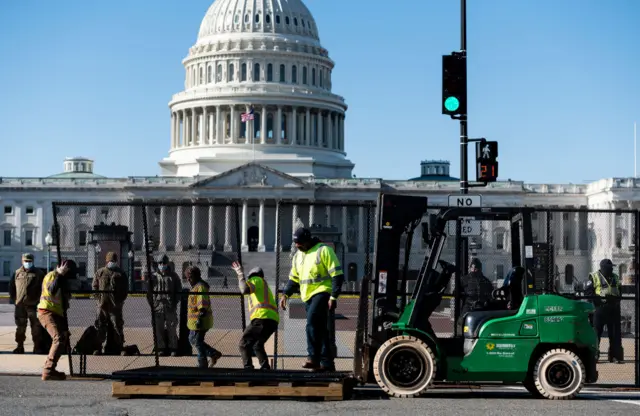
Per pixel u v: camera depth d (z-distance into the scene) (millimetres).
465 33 34031
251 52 184250
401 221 24969
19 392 24438
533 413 21672
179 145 190250
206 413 21359
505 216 25047
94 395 24172
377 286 24875
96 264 74938
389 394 24234
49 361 27250
